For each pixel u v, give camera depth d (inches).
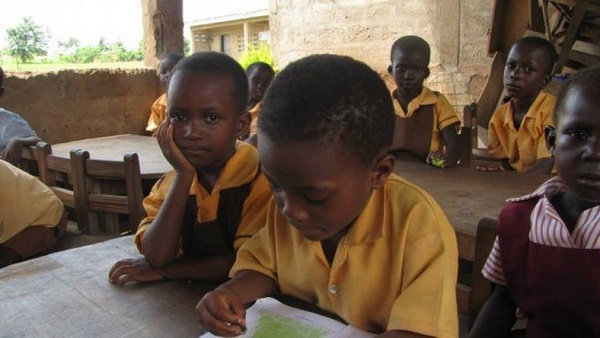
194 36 706.8
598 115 41.8
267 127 32.3
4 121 140.5
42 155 118.4
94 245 65.3
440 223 39.6
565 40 190.2
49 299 50.2
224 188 57.4
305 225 35.1
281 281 47.8
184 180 55.8
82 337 43.1
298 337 41.8
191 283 54.1
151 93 188.9
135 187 90.5
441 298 37.4
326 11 322.7
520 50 119.8
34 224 99.7
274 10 354.3
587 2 180.4
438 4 267.1
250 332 42.8
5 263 95.3
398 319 37.4
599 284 43.1
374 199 41.1
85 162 98.8
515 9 218.7
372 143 33.4
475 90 261.3
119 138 164.4
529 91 120.7
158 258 54.9
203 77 53.7
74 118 168.4
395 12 287.9
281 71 34.9
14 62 250.7
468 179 94.7
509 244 48.5
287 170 32.1
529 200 49.6
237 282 46.8
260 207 56.5
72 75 166.6
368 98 32.8
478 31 255.8
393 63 134.3
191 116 54.2
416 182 92.4
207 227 58.3
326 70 32.9
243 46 682.8
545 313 46.0
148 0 189.2
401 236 39.7
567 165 44.1
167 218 55.1
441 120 132.0
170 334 43.6
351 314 42.8
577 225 44.8
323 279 44.1
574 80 45.0
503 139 128.9
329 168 31.8
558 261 44.6
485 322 49.8
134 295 51.0
